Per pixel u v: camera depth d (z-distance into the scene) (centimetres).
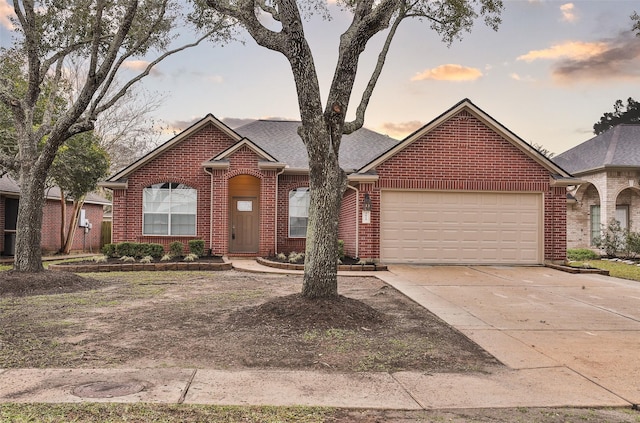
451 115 1541
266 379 508
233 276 1364
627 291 1117
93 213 2897
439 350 635
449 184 1546
